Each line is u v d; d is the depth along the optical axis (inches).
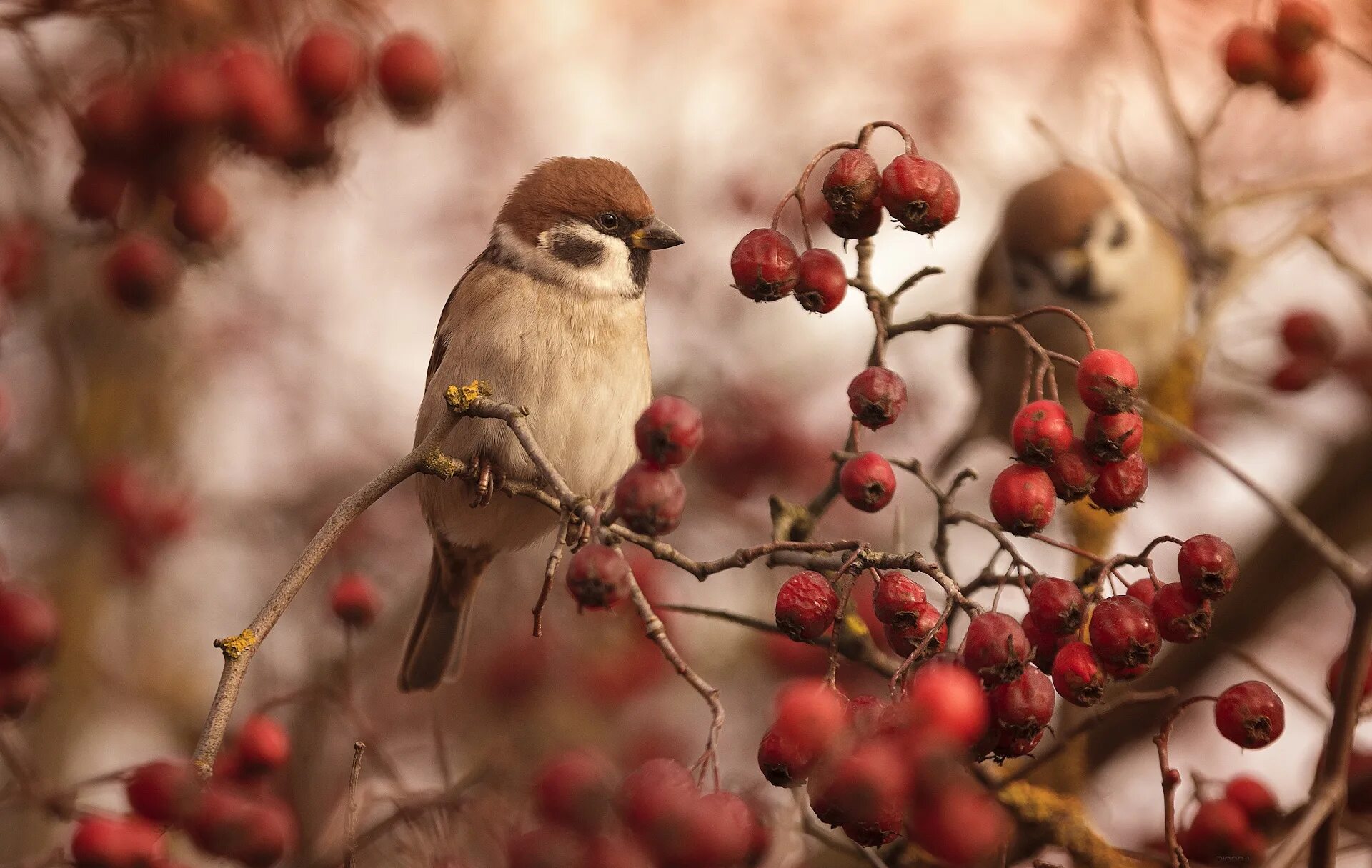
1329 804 198.4
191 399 473.1
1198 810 225.5
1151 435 450.3
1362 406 454.3
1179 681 395.5
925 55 479.2
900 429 486.0
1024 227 500.1
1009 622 164.2
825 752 158.7
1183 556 180.9
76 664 436.5
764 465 448.8
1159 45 403.9
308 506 451.5
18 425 430.6
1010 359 506.6
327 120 287.3
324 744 321.1
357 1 296.7
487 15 479.8
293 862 282.4
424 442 210.5
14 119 284.0
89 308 434.9
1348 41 397.7
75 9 270.1
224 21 285.3
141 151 274.1
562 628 438.0
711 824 153.7
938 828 153.6
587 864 157.8
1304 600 456.4
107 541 434.0
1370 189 454.3
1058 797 281.6
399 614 442.9
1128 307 489.4
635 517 175.2
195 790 189.2
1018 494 186.2
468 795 250.8
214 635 460.1
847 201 195.5
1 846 395.9
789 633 178.1
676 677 429.1
